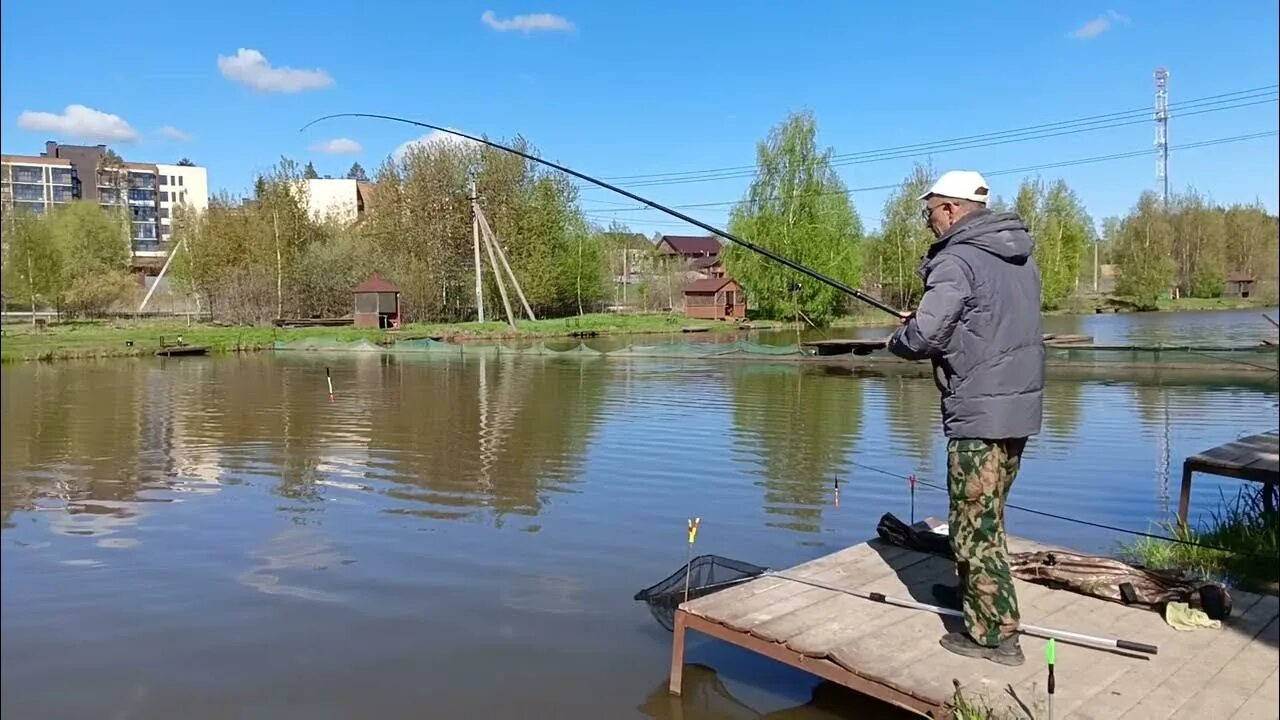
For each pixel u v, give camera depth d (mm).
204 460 8352
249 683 3697
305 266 36438
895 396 13203
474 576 5016
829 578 4004
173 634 4184
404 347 24828
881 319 41938
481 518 6238
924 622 3488
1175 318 32906
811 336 31156
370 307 32500
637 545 5590
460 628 4277
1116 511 6258
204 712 3441
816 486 7164
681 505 6570
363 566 5203
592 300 45219
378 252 37719
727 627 3465
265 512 6430
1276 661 3121
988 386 3027
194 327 30469
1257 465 5051
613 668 3871
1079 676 3018
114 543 5660
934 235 3299
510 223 38719
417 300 36438
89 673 3754
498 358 21797
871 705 3574
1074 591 3848
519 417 11141
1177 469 7641
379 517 6277
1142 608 3662
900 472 7688
